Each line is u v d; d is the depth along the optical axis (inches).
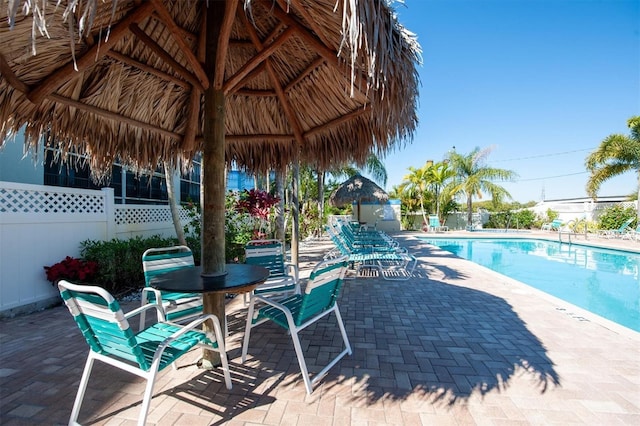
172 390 86.1
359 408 78.5
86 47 81.9
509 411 77.6
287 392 85.4
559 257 412.5
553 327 133.4
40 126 98.8
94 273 180.1
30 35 68.2
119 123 119.5
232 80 94.7
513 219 779.4
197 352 109.1
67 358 105.5
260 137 146.3
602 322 139.0
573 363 101.8
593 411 77.7
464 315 149.6
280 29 98.8
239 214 310.7
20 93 86.4
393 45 67.7
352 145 128.9
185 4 94.9
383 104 77.5
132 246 204.4
